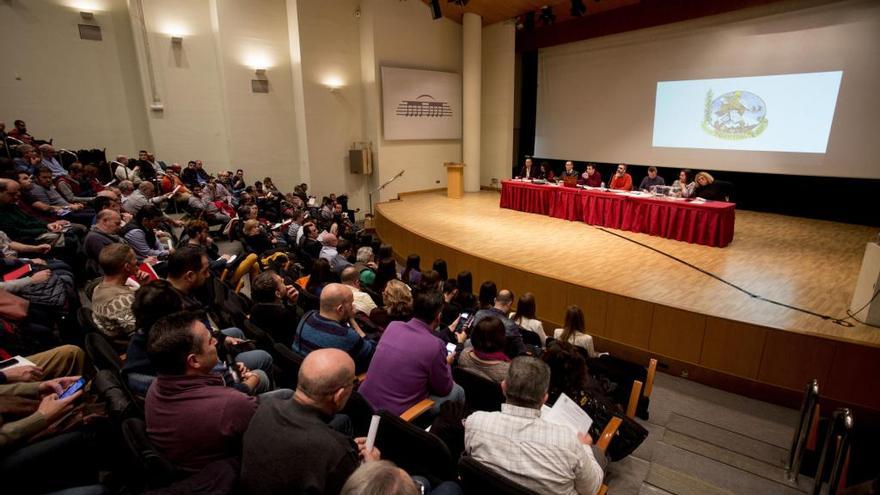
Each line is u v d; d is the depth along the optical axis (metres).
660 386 4.55
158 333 1.60
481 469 1.66
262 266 4.80
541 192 10.02
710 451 3.43
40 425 1.77
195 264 2.79
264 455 1.42
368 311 3.78
